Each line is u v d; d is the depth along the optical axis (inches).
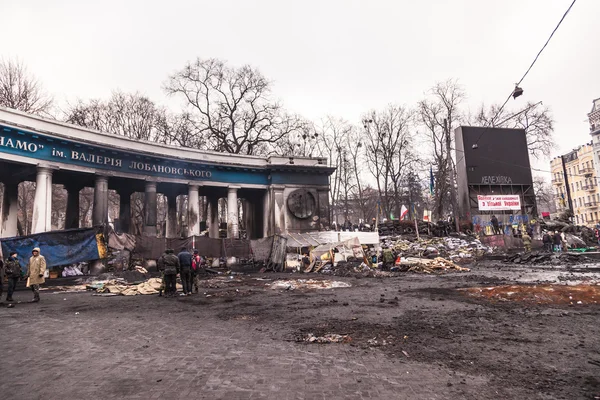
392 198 2106.3
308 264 977.5
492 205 1501.0
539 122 1758.1
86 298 520.1
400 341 249.0
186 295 536.1
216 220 1444.4
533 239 1338.6
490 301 394.9
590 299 378.3
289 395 164.1
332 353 226.4
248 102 1691.7
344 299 448.1
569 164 3341.5
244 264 1067.3
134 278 762.2
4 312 402.3
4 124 763.4
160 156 1083.9
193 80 1616.6
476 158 1531.7
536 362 199.8
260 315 359.3
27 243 688.4
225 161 1256.2
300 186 1314.0
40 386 178.9
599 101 2827.3
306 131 1911.9
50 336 283.9
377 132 2025.1
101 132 971.9
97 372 198.4
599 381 171.2
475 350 224.4
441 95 1840.6
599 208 2967.5
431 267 811.4
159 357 224.4
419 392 163.9
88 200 1803.6
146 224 1066.1
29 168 872.3
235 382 180.7
